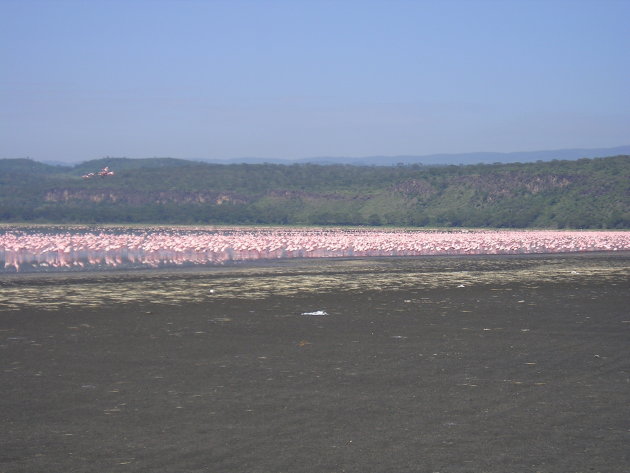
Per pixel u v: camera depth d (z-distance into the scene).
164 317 25.72
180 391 15.18
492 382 16.00
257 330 22.95
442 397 14.70
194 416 13.33
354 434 12.24
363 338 21.50
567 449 11.46
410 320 25.20
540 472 10.47
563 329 23.30
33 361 18.17
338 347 20.06
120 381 16.06
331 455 11.20
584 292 34.47
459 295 33.09
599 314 26.84
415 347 20.08
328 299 31.28
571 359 18.48
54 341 20.91
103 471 10.52
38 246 64.44
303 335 22.03
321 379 16.27
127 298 31.30
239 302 30.14
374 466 10.73
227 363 17.95
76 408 13.88
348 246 70.81
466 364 17.88
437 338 21.53
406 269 48.69
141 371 17.06
